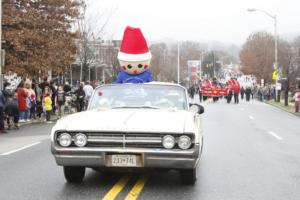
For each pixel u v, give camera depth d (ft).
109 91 30.12
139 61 42.47
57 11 90.27
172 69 363.76
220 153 40.27
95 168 25.55
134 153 23.68
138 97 29.58
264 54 305.73
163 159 23.73
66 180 27.58
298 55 278.05
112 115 26.03
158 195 24.63
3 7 83.30
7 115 63.10
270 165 34.35
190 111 28.27
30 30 83.71
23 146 45.19
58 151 24.17
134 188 26.04
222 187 26.84
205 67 441.27
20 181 28.04
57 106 89.20
